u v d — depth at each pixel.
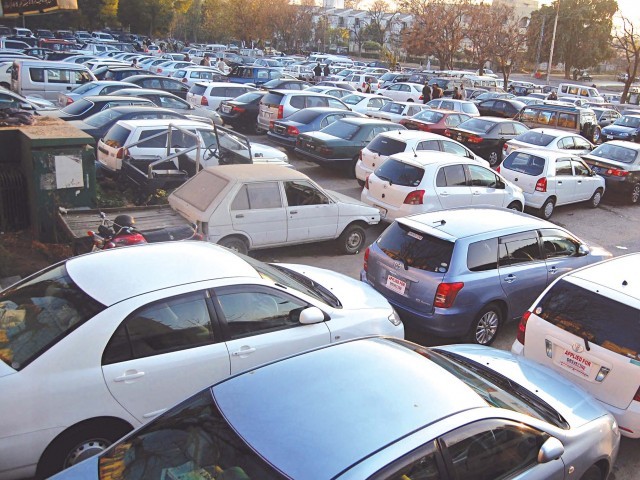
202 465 2.92
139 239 7.02
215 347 4.55
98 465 3.10
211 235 8.15
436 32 43.22
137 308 4.27
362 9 94.81
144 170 10.93
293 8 65.81
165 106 17.45
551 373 5.06
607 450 4.27
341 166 14.98
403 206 10.46
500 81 44.81
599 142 25.25
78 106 14.48
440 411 3.26
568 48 66.94
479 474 3.21
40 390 3.87
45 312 4.29
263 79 31.17
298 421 3.03
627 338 5.29
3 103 15.06
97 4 57.94
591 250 8.40
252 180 8.52
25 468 3.90
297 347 4.96
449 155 11.43
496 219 7.65
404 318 7.04
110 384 4.08
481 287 6.88
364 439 2.92
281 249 10.12
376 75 43.44
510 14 48.69
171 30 68.31
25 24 56.12
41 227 8.40
